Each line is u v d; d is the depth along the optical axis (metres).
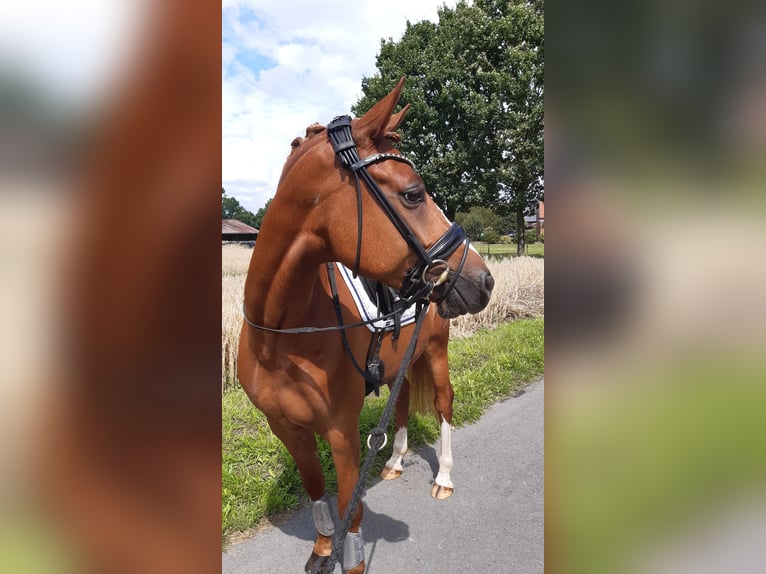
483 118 19.88
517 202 21.28
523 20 19.75
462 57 20.64
